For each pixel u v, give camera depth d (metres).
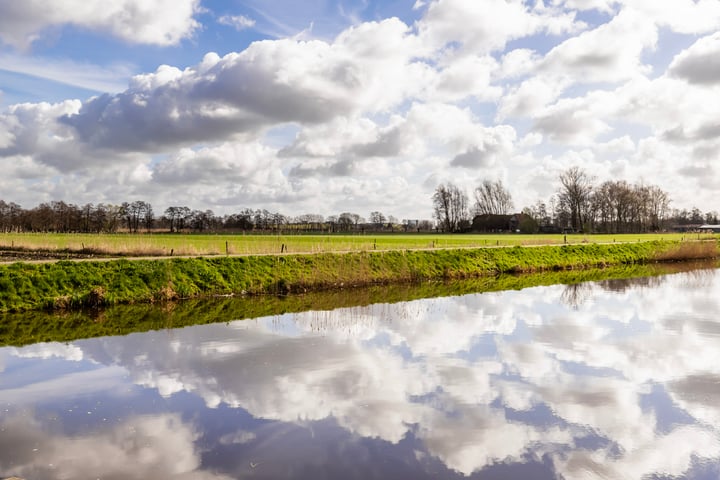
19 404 11.65
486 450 9.29
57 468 8.60
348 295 29.28
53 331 19.25
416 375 13.63
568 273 42.69
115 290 25.50
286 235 90.75
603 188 132.62
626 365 14.53
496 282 35.91
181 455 9.08
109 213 131.00
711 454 9.15
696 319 21.22
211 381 13.22
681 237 89.62
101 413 11.09
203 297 27.72
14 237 58.84
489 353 15.88
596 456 9.06
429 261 39.56
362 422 10.55
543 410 11.16
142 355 15.80
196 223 134.88
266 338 18.06
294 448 9.35
